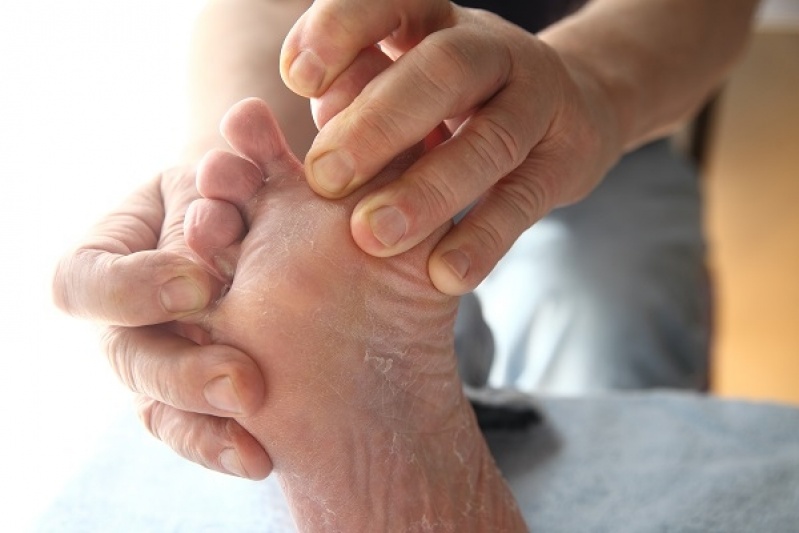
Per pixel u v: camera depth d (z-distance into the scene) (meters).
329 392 0.46
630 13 0.66
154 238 0.49
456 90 0.45
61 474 0.66
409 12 0.47
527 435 0.68
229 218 0.46
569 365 1.02
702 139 1.75
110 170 0.65
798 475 0.62
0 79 0.63
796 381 1.30
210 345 0.45
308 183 0.46
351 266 0.45
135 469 0.62
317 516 0.48
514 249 1.16
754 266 1.57
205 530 0.57
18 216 0.64
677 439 0.67
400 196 0.44
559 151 0.52
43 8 0.64
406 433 0.48
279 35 0.59
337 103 0.46
